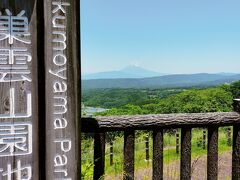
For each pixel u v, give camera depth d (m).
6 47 2.52
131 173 3.59
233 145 3.99
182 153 3.79
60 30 2.63
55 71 2.63
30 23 2.56
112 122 3.45
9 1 2.51
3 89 2.52
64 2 2.64
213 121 3.77
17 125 2.56
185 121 3.68
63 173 2.68
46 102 2.62
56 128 2.65
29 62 2.57
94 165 3.51
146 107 37.41
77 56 2.68
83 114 6.02
